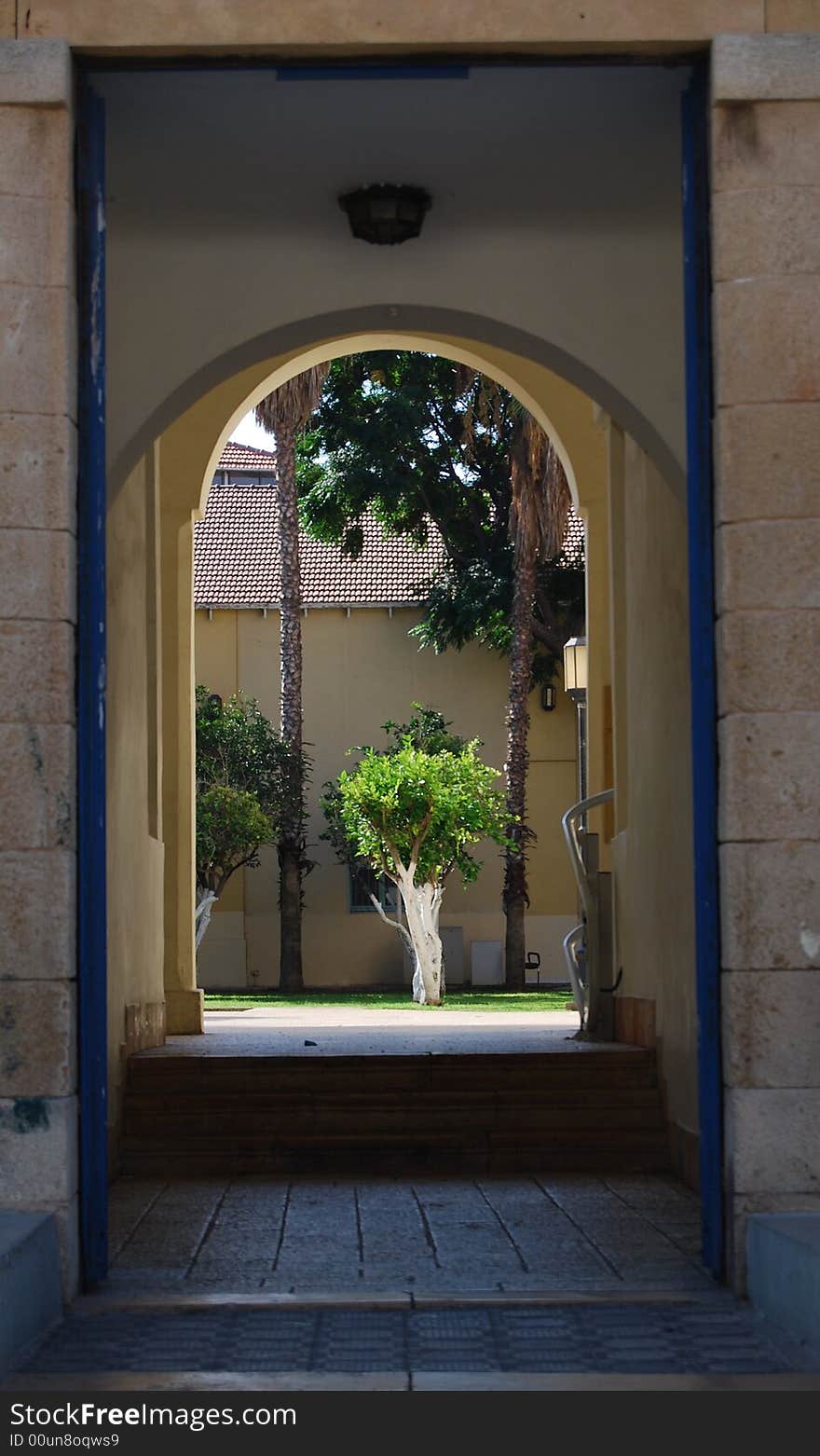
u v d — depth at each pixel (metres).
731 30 6.19
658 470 9.61
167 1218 7.77
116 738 9.65
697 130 6.37
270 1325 5.67
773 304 6.14
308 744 32.47
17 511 5.99
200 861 29.12
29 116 6.10
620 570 11.59
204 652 33.25
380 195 8.23
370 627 33.19
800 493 6.09
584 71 6.66
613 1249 6.95
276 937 32.22
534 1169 9.30
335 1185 8.84
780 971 5.99
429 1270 6.55
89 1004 6.07
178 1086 9.70
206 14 6.14
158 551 11.75
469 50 6.24
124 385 9.23
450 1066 9.80
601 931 11.45
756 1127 5.96
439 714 32.81
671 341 9.23
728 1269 6.07
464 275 9.23
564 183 8.21
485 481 30.73
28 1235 5.44
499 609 30.80
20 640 5.96
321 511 28.22
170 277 9.23
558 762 32.50
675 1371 5.04
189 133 7.47
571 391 12.52
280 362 12.49
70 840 5.94
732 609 6.08
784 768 6.03
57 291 6.06
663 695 9.69
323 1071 9.75
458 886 32.25
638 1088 9.73
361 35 6.15
